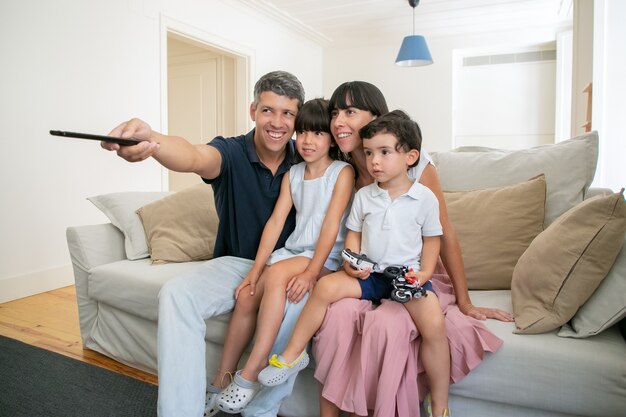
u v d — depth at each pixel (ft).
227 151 4.85
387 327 3.52
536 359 3.36
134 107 10.95
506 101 18.04
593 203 3.65
